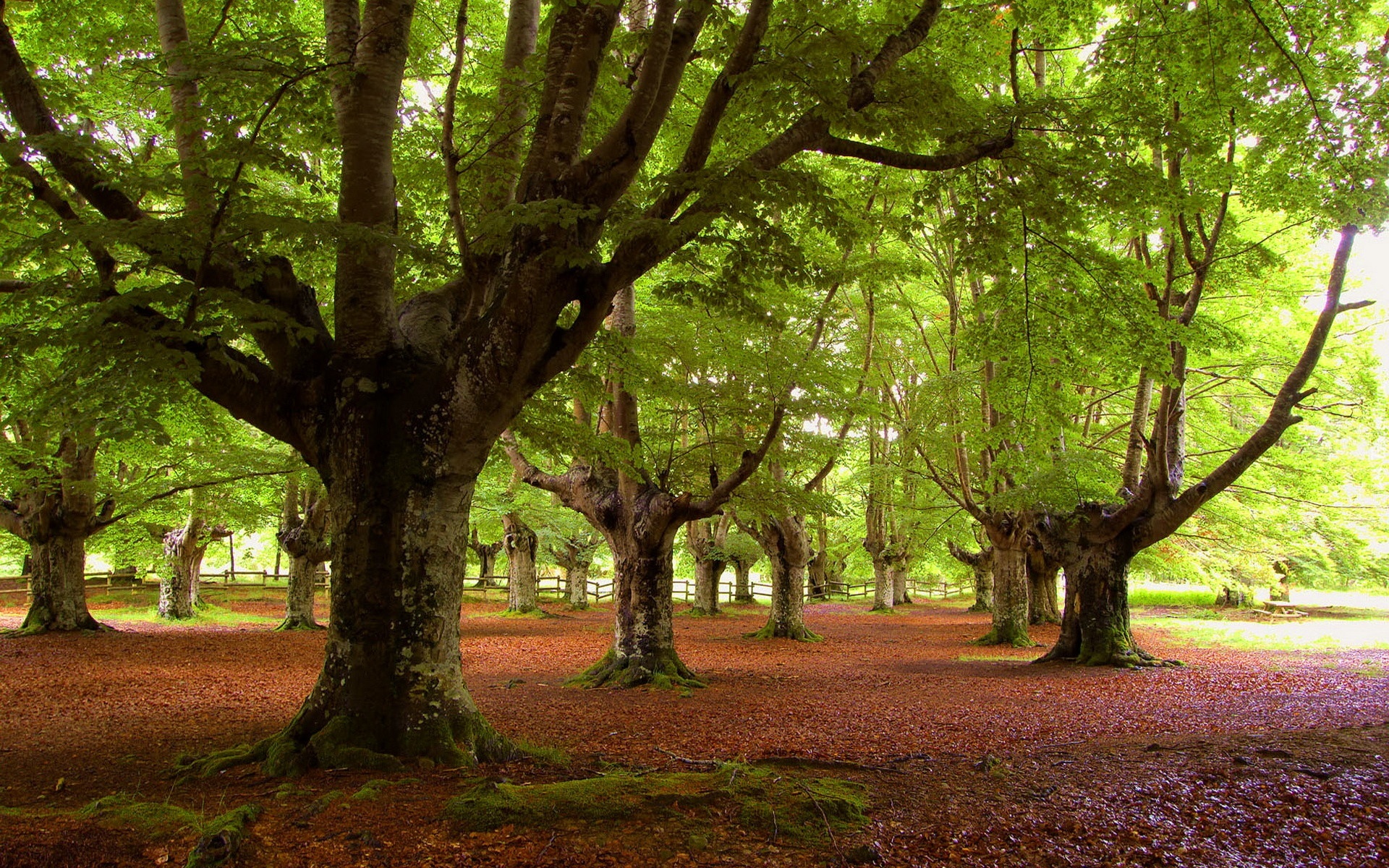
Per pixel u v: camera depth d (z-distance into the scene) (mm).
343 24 6918
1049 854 4242
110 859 3799
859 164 12453
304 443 6363
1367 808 4898
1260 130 9422
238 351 6180
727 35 7496
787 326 15195
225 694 10523
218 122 6039
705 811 4641
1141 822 4711
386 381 6230
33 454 15219
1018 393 11453
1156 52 8820
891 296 18922
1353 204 9109
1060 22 9453
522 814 4414
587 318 6059
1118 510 14219
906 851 4262
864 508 35062
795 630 21062
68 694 10211
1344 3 8781
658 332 13297
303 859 3939
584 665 15156
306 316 6574
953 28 9398
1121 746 6730
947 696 11039
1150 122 7383
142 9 9297
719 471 14016
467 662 15602
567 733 8109
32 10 9922
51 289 5281
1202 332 9852
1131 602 34500
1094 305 9211
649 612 12750
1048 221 7676
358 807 4633
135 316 5359
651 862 3975
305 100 6105
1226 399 20953
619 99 8586
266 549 41250
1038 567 24797
